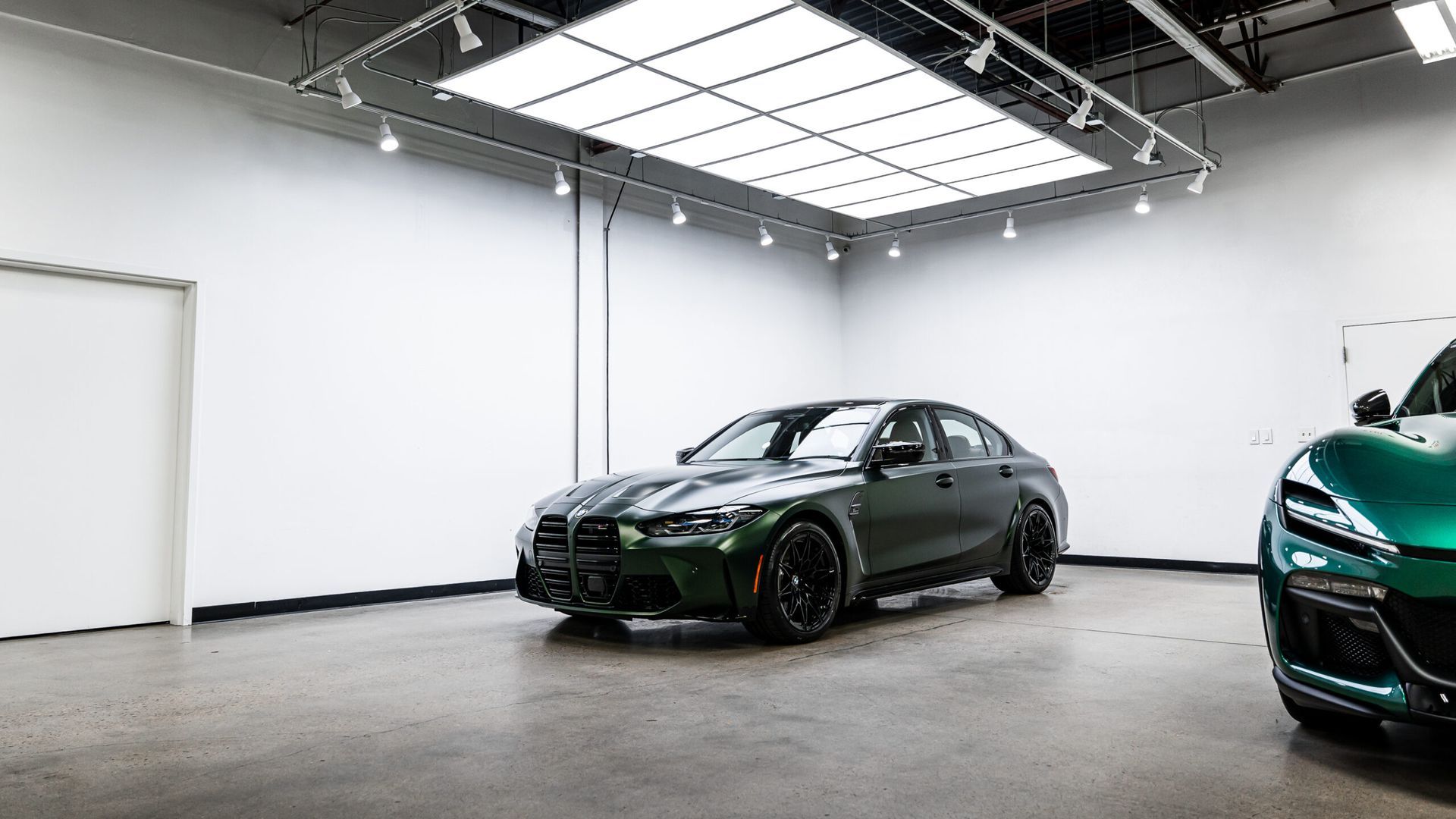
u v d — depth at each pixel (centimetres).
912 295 941
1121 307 792
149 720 277
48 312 480
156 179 511
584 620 482
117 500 496
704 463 469
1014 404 856
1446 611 189
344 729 262
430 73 643
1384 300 659
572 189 738
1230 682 312
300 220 570
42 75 474
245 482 537
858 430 459
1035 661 350
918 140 623
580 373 730
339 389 583
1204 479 738
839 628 438
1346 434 233
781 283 930
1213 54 623
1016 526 523
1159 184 774
